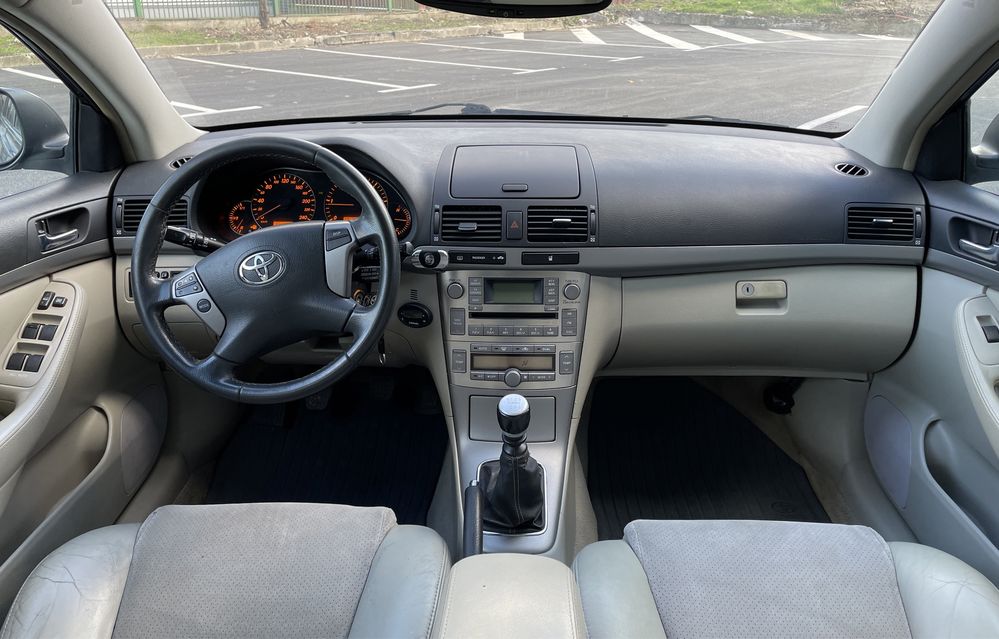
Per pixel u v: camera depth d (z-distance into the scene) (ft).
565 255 6.22
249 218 6.56
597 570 4.03
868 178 6.43
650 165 6.53
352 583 3.89
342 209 6.47
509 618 3.22
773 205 6.29
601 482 7.93
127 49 6.17
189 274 5.11
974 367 5.63
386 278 5.00
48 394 5.67
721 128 7.66
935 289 6.25
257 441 8.48
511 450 5.28
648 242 6.26
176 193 5.05
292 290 5.03
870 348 6.71
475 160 6.48
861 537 4.24
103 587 3.85
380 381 8.70
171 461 7.50
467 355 6.40
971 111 6.05
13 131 6.10
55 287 6.08
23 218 5.69
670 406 8.88
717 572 3.99
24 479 5.51
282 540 4.17
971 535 5.57
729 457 8.21
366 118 7.82
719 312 6.60
